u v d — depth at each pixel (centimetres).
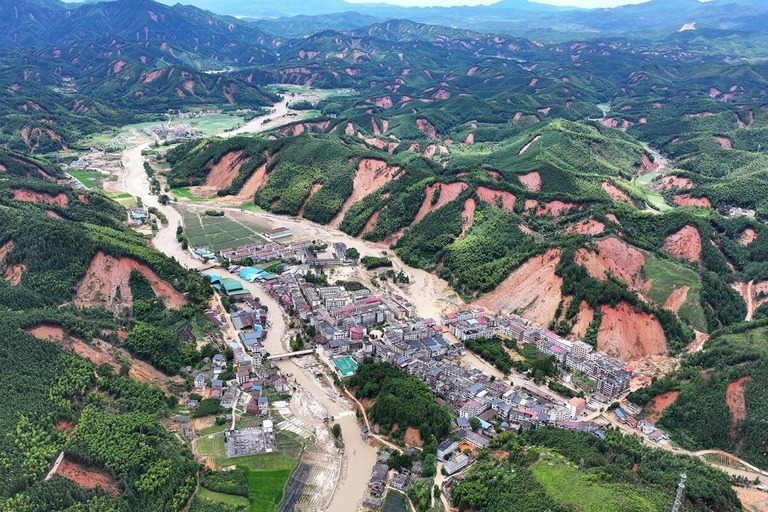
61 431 17175
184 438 18875
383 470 17662
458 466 17725
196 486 16988
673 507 14025
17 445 16062
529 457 17050
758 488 17012
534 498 14962
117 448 16975
